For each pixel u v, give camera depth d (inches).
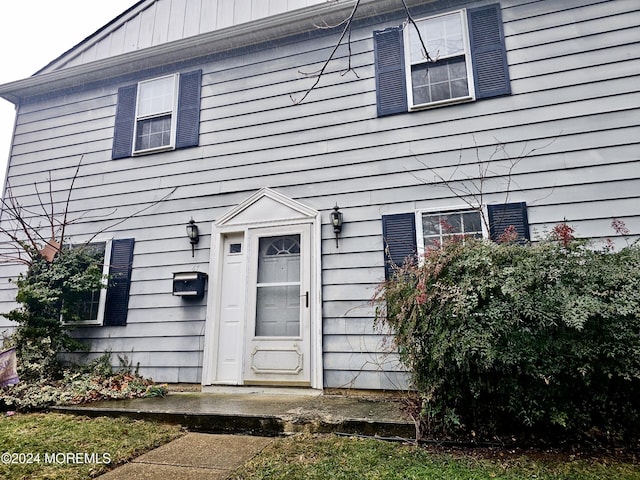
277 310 199.2
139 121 256.4
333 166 206.4
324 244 198.4
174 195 233.9
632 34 174.9
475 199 181.5
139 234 235.6
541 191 173.6
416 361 122.1
